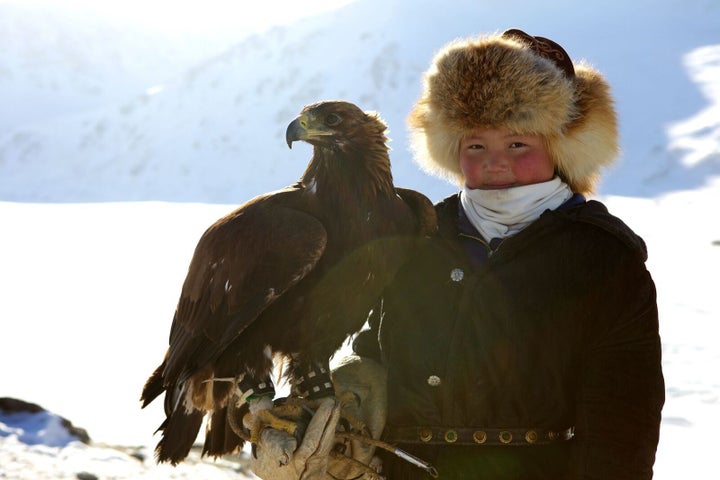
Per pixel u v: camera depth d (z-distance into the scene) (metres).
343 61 124.19
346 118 4.32
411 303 4.13
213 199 110.88
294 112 122.75
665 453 9.38
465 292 3.92
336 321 4.36
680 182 68.44
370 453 4.11
